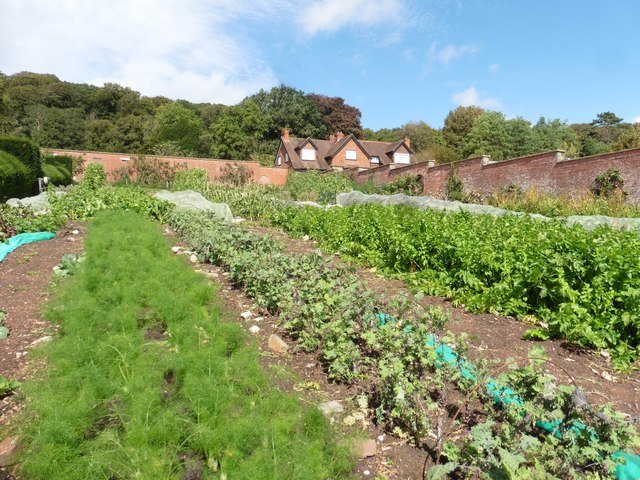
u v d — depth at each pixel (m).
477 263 6.61
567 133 52.34
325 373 4.21
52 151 30.53
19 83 73.19
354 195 20.66
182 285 6.04
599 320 5.09
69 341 4.11
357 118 67.31
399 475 2.93
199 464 2.92
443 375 3.70
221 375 3.71
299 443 2.95
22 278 6.60
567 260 5.75
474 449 2.78
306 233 12.82
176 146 46.50
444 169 24.80
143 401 3.19
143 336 4.61
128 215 12.02
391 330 3.82
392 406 3.42
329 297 4.67
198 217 10.92
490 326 5.65
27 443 3.00
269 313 5.71
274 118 60.75
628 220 11.04
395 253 8.30
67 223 11.57
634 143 43.12
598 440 2.69
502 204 16.89
